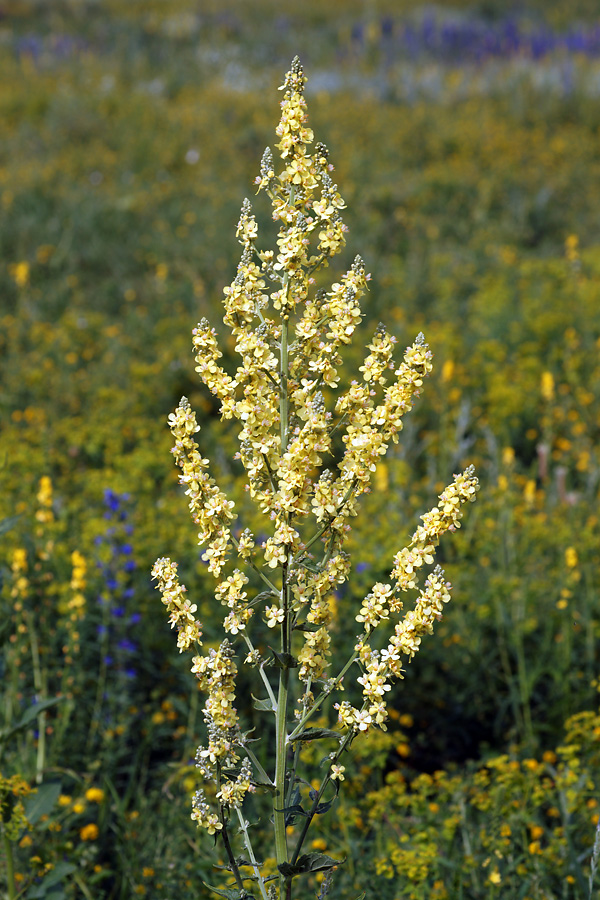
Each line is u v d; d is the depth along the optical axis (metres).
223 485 5.79
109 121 16.27
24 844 3.18
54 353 8.68
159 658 4.48
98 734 3.99
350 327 2.09
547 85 19.06
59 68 20.97
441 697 4.49
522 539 5.28
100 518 5.39
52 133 15.51
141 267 11.13
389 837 3.54
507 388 7.30
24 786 3.03
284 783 2.20
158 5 29.02
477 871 3.22
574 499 5.87
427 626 2.08
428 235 12.09
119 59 21.98
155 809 3.90
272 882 3.07
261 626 4.52
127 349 8.75
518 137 15.78
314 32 26.44
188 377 8.02
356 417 2.11
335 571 2.11
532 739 4.19
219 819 2.21
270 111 17.69
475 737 4.55
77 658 4.06
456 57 23.84
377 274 10.56
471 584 4.80
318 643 2.13
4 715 3.85
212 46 23.70
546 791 3.40
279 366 2.20
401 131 15.96
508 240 12.12
